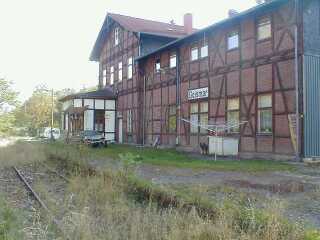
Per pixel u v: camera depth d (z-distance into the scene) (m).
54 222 8.66
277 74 21.55
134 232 7.57
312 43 20.56
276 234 6.67
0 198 10.88
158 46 37.69
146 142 36.25
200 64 28.20
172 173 16.58
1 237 7.45
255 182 13.96
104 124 43.00
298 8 20.42
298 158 19.89
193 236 6.99
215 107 26.48
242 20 24.17
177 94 30.94
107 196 11.00
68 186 13.27
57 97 89.31
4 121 61.69
